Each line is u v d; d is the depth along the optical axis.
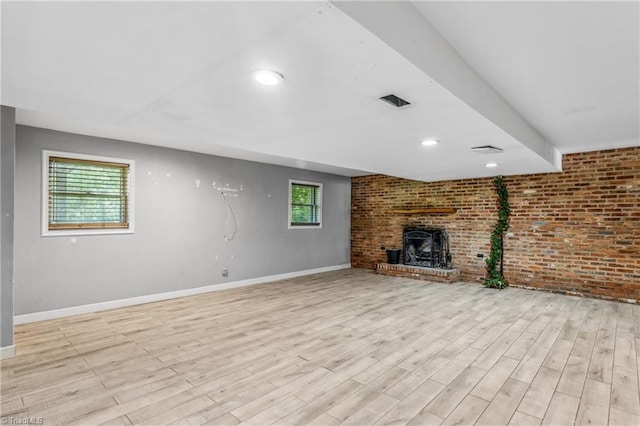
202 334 3.53
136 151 4.73
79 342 3.29
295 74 1.75
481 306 4.62
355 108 2.31
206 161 5.52
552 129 3.85
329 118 2.55
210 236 5.57
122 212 4.65
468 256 6.35
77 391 2.38
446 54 1.95
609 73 2.38
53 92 2.03
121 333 3.55
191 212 5.32
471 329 3.70
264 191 6.41
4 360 2.88
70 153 4.16
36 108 2.33
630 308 4.50
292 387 2.45
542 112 3.22
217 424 2.01
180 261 5.19
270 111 2.39
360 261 8.12
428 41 1.76
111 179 4.55
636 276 4.72
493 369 2.73
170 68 1.70
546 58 2.17
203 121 2.66
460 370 2.72
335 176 7.94
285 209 6.80
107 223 4.50
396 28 1.50
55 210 4.12
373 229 7.87
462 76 2.16
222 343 3.28
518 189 5.77
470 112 2.38
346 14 1.22
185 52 1.53
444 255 6.63
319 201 7.54
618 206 4.86
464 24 1.78
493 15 1.69
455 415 2.10
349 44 1.44
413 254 7.02
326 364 2.82
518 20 1.74
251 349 3.13
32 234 3.92
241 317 4.13
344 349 3.14
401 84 1.88
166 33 1.36
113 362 2.85
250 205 6.16
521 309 4.47
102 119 2.61
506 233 5.90
